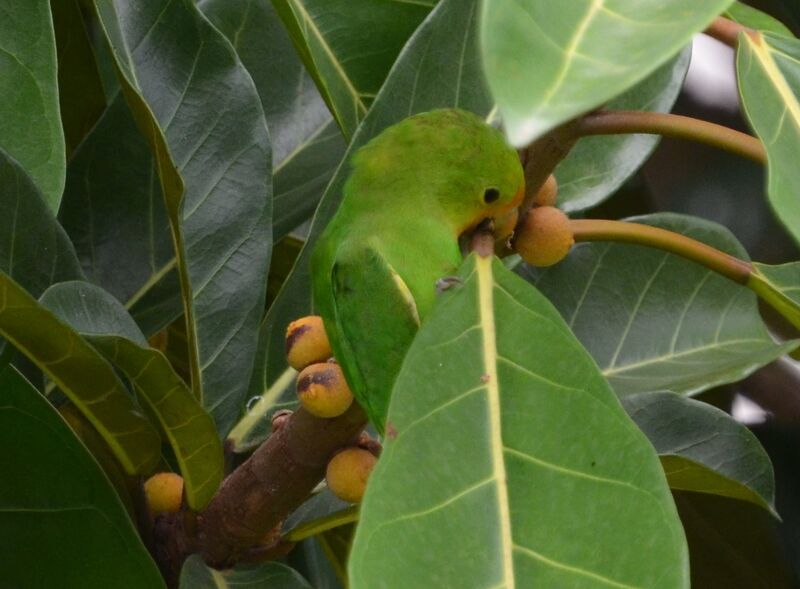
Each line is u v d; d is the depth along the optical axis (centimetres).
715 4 136
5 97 153
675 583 143
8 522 153
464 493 144
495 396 146
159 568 158
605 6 137
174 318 165
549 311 147
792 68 147
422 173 156
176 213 155
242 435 162
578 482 144
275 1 160
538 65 135
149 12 163
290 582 158
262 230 162
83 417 159
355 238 156
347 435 153
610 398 145
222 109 163
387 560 142
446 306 147
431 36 162
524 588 143
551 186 155
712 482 160
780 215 141
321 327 155
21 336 149
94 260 166
